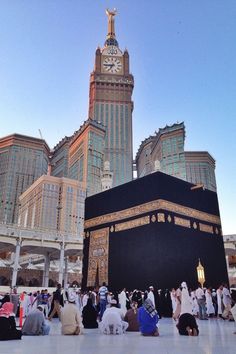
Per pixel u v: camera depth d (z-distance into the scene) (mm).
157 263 25000
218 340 9883
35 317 11727
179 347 8430
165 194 27344
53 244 51219
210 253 28859
